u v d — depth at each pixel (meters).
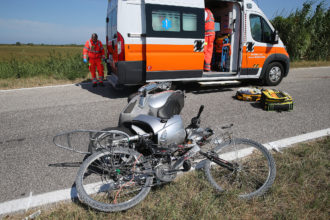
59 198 2.68
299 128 4.47
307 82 8.71
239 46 7.44
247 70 7.63
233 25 7.48
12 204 2.61
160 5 6.02
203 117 5.17
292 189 2.67
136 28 5.95
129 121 3.51
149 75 6.25
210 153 2.78
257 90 6.41
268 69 7.96
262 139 4.04
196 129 2.99
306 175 2.89
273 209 2.43
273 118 5.04
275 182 2.76
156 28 6.06
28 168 3.30
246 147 3.60
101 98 6.87
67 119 5.18
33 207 2.55
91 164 2.72
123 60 6.02
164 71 6.39
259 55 7.70
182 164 2.87
